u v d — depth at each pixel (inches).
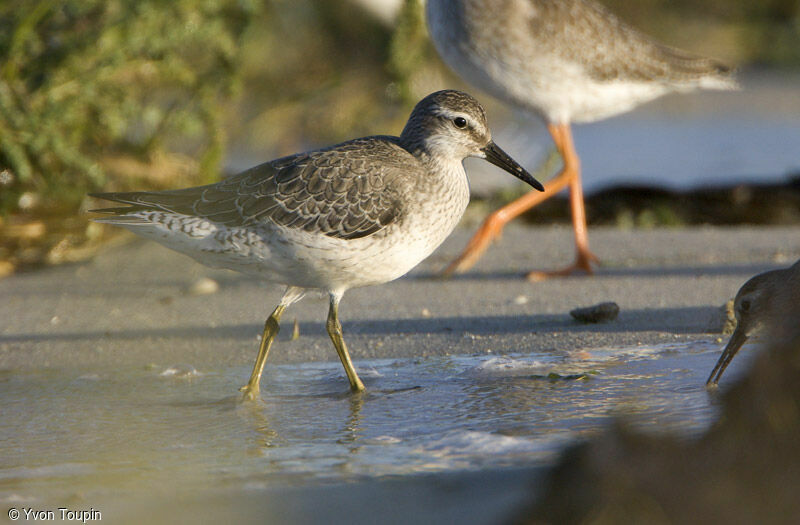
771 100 1247.5
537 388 338.3
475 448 276.1
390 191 362.9
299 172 362.3
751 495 193.5
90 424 318.3
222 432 307.9
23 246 615.8
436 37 560.1
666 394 322.3
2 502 248.4
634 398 319.0
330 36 1047.6
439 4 550.9
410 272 569.6
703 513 192.1
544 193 565.3
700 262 569.6
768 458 199.6
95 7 644.1
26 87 656.4
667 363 364.8
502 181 878.4
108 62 641.0
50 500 249.1
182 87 729.0
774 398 208.1
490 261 594.2
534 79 544.7
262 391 356.5
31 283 555.8
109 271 579.5
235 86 700.0
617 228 710.5
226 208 356.5
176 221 358.0
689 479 198.1
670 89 583.8
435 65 1039.6
